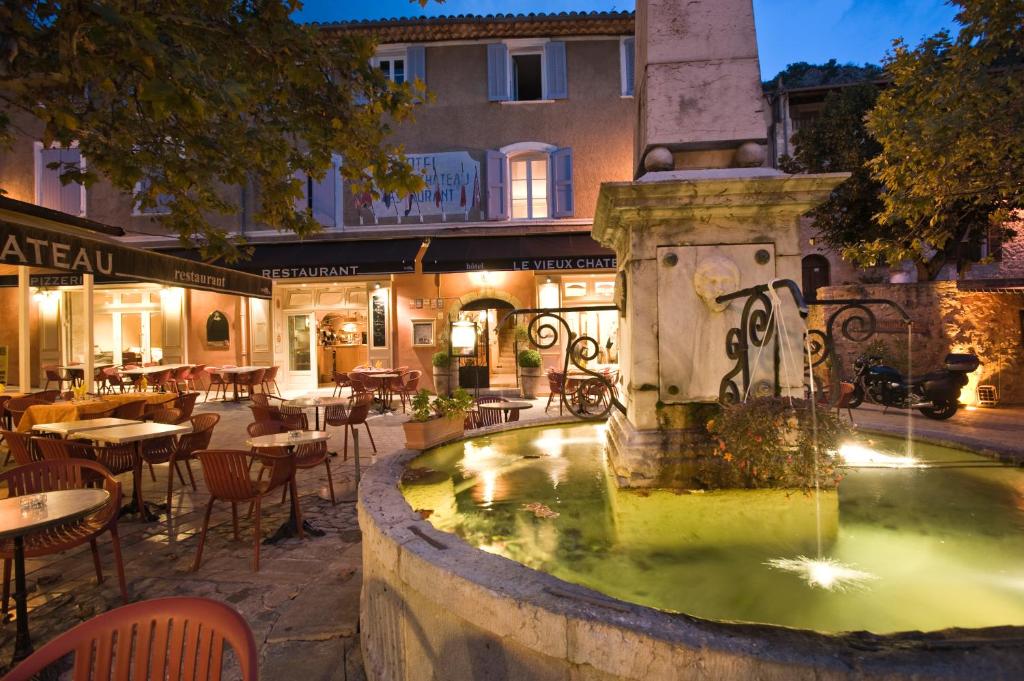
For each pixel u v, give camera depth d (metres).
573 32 14.28
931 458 3.58
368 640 2.39
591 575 2.00
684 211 2.98
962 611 1.71
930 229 8.94
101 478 4.77
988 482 3.05
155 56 2.74
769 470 2.65
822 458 2.60
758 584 1.91
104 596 3.40
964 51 6.96
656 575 2.00
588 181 14.38
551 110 14.44
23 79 3.04
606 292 14.16
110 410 6.76
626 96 14.38
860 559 2.10
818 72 36.66
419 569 1.77
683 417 2.99
